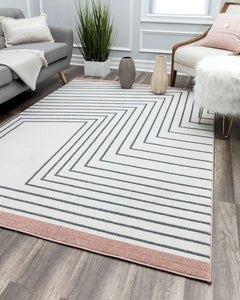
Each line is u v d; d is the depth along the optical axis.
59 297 0.79
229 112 1.55
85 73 2.81
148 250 0.92
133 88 2.40
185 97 2.20
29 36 2.37
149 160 1.39
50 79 2.66
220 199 1.15
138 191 1.18
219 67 1.53
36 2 3.03
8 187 1.20
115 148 1.49
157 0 2.79
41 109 1.98
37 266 0.87
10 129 1.70
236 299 0.79
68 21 3.01
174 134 1.65
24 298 0.78
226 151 1.50
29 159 1.40
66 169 1.32
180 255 0.90
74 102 2.10
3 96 1.80
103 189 1.19
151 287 0.81
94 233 0.98
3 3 2.61
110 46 2.85
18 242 0.95
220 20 2.24
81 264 0.88
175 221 1.03
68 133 1.65
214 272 0.86
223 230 1.00
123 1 2.77
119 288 0.81
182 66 2.27
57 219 1.04
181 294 0.80
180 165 1.35
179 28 2.74
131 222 1.03
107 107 2.00
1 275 0.84
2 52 2.06
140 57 2.98
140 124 1.76
